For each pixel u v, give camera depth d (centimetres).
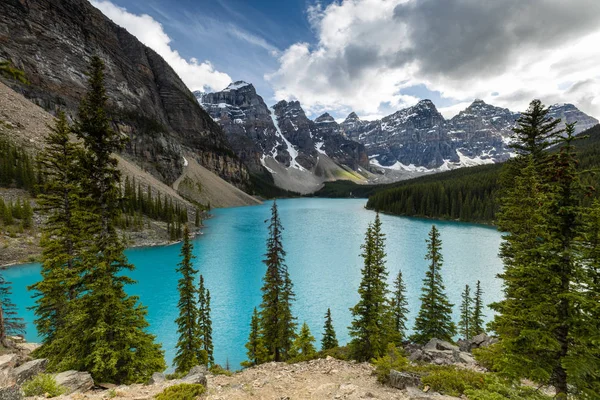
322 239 9044
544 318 873
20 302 4006
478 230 10506
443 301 2836
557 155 952
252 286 5153
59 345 1614
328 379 1408
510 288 1633
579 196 895
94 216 1664
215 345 3397
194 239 8956
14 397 768
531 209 1568
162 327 3650
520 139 1917
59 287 2030
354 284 5228
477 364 1598
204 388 1163
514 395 848
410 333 3547
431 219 13650
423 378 1238
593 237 822
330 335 2889
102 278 1630
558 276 855
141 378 1580
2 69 710
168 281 5247
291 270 6022
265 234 9819
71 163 2130
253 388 1266
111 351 1520
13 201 6425
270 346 2717
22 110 9788
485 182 13375
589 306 784
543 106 1853
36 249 5603
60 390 1113
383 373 1362
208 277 5597
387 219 13750
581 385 781
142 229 8244
